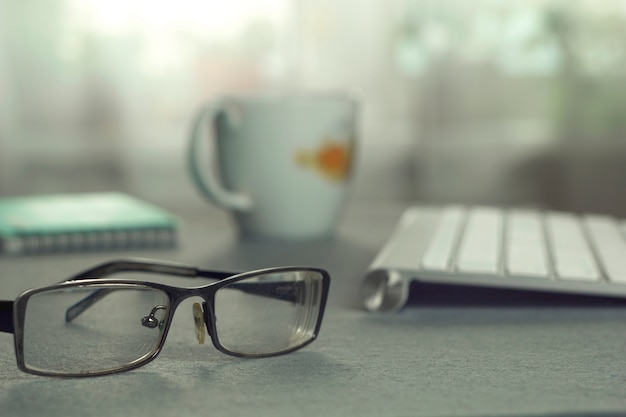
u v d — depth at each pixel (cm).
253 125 78
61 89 147
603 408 49
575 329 60
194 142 78
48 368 53
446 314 62
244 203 79
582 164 152
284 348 56
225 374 53
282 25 152
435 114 153
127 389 52
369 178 155
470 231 76
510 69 152
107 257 76
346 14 152
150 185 151
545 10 151
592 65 151
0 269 72
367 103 154
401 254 66
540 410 49
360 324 60
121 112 149
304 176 79
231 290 56
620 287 62
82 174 149
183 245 80
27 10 145
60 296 53
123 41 148
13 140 146
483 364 54
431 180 154
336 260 75
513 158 153
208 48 151
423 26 152
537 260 66
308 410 49
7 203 90
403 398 51
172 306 55
